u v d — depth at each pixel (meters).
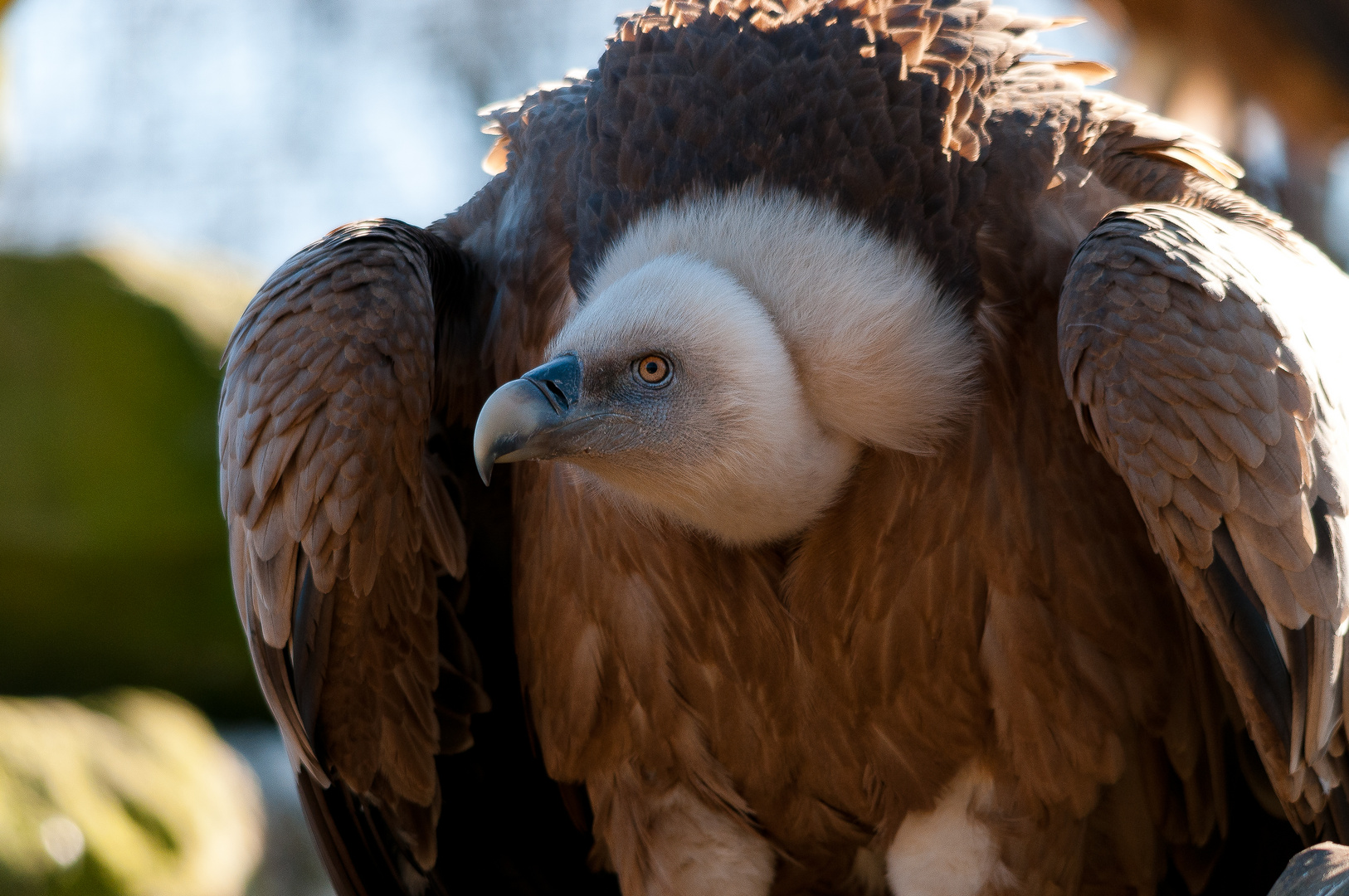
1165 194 7.01
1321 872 5.08
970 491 6.45
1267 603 5.75
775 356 6.30
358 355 6.60
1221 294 5.84
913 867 7.14
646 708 7.11
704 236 6.50
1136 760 6.89
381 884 7.98
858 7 6.85
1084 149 6.98
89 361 18.84
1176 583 6.28
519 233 7.27
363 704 7.28
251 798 16.89
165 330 19.38
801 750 7.08
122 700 16.59
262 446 6.68
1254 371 5.74
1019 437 6.47
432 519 7.27
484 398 7.55
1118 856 7.14
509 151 8.03
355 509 6.56
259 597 6.84
